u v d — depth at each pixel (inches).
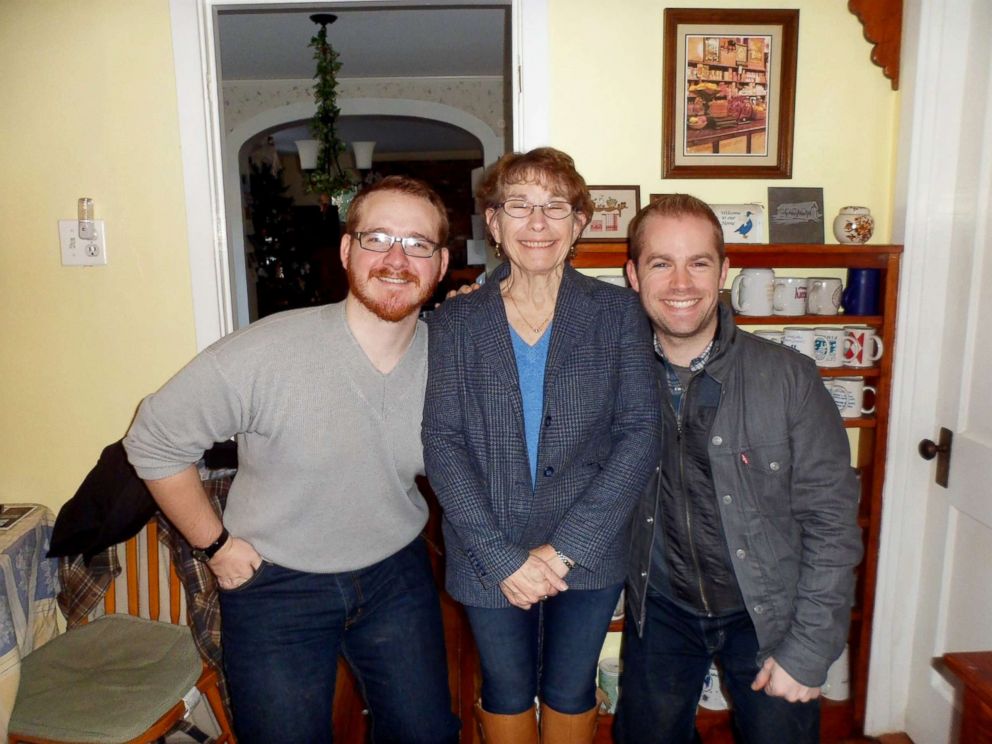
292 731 53.0
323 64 141.2
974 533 67.8
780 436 50.7
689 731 60.0
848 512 50.2
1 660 58.9
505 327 50.1
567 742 53.4
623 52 73.1
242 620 53.8
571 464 50.8
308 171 191.0
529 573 47.9
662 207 50.6
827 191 75.2
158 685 62.5
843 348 72.3
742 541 51.8
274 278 212.8
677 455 53.3
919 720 76.0
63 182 74.0
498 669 52.6
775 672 50.4
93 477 67.1
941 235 70.2
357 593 55.1
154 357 76.7
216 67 75.2
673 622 57.5
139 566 72.5
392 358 51.9
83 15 71.7
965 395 68.4
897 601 76.4
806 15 72.7
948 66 67.9
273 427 50.1
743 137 74.0
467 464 50.2
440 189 316.8
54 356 76.7
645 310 51.8
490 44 154.1
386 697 56.3
